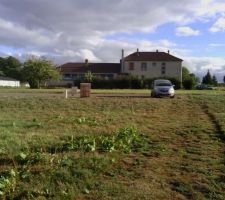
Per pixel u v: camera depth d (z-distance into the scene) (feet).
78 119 56.54
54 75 233.35
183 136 45.88
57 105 78.02
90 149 36.68
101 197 25.91
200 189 27.73
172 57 283.79
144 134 46.03
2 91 141.90
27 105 77.46
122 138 41.50
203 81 357.41
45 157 32.68
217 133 47.50
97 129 49.39
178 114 70.28
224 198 26.25
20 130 46.55
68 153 35.12
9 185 26.40
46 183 27.71
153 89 103.35
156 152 37.35
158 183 28.68
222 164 33.55
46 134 43.86
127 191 26.84
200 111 74.79
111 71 292.40
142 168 32.09
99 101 82.58
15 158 32.71
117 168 31.81
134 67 284.20
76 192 26.48
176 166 32.81
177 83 220.64
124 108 77.82
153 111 74.59
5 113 66.85
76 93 106.11
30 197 25.58
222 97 90.74
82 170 30.27
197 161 34.42
